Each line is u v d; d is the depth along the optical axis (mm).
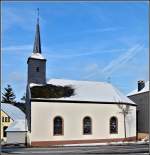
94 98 48750
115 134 48500
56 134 44781
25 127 46000
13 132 45250
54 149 34625
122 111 49750
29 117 44938
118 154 25141
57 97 46219
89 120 47156
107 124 48188
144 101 59531
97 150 30875
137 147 34000
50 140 44219
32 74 49125
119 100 50156
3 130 58156
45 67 50094
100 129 47531
